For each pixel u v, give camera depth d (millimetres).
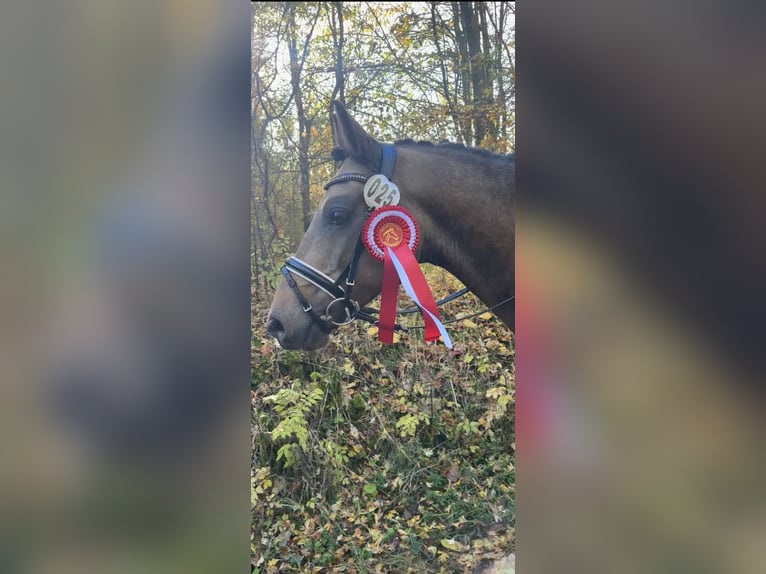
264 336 2506
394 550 2285
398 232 1941
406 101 2684
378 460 2455
